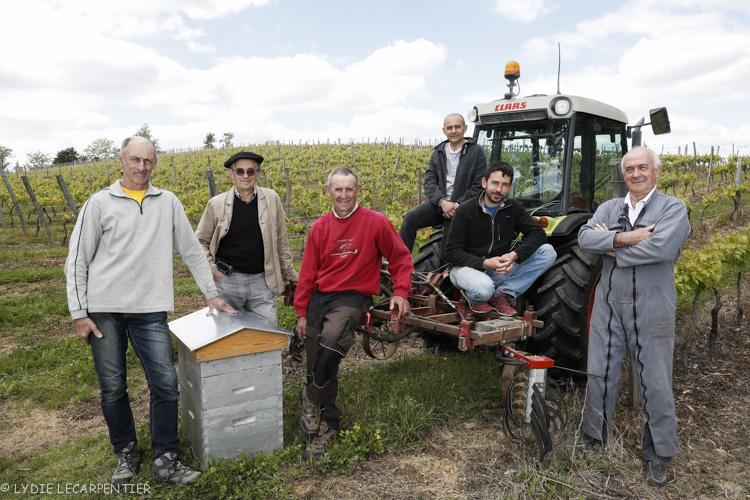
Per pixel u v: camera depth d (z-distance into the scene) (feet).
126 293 8.70
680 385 12.85
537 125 13.33
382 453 9.85
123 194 8.70
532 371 9.62
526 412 9.73
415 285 12.46
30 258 33.24
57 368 14.40
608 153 14.35
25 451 10.33
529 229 11.09
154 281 8.90
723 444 10.27
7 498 8.70
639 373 9.27
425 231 27.43
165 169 109.50
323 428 10.06
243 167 11.09
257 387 9.39
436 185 13.66
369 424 10.48
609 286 9.57
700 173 72.38
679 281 14.19
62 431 11.19
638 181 9.10
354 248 9.88
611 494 8.74
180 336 9.27
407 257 10.45
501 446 10.18
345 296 10.00
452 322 11.19
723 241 17.25
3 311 19.98
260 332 9.23
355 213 9.95
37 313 19.90
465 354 14.79
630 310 9.25
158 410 9.02
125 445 9.25
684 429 10.81
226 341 8.92
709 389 12.62
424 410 11.09
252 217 11.58
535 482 8.79
